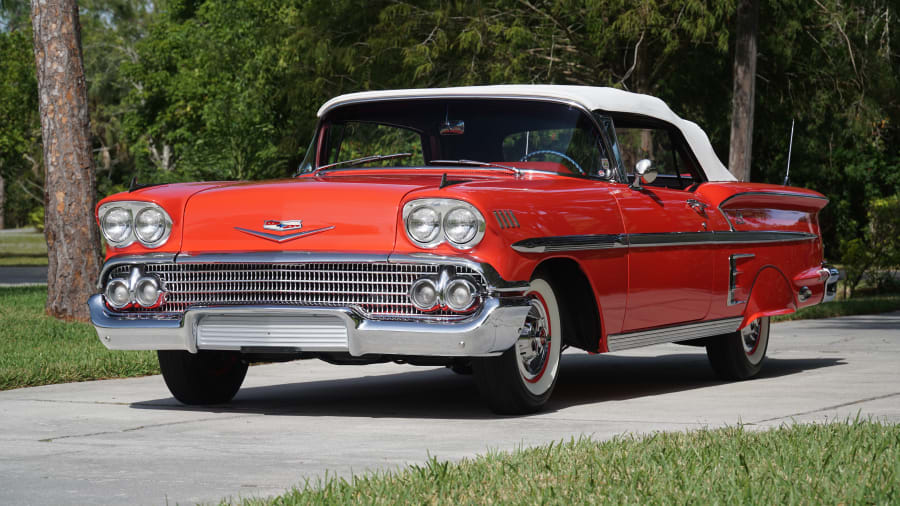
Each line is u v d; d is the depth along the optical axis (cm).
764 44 2783
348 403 775
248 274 667
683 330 816
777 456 495
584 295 722
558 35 2794
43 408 747
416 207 640
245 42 4162
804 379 889
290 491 462
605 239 718
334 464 529
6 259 4469
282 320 661
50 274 1515
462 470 475
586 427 639
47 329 1326
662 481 450
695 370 1002
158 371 969
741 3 2175
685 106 3002
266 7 4194
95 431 641
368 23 2988
